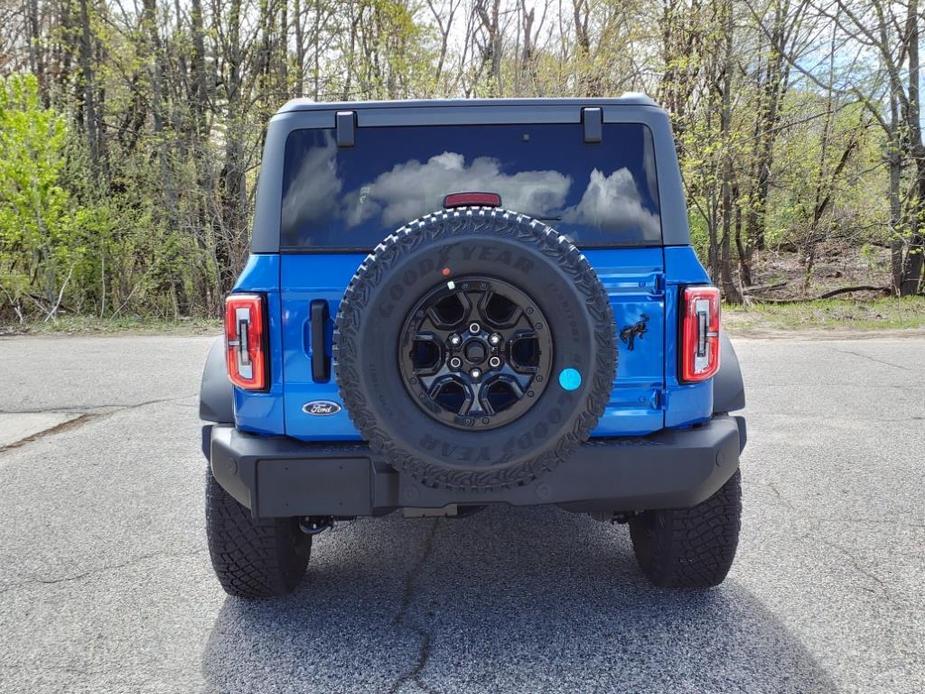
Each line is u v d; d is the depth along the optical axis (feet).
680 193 9.32
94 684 8.63
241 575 10.18
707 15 62.18
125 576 11.75
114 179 71.67
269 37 71.05
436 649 9.30
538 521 14.25
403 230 7.88
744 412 22.95
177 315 67.36
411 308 7.84
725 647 9.23
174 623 10.14
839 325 46.65
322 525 10.04
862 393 25.63
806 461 17.63
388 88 77.71
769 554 12.22
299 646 9.45
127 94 73.46
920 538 12.82
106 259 68.59
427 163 9.41
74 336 49.42
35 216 59.88
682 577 10.55
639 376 9.07
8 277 62.28
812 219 69.10
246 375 8.89
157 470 17.84
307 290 8.91
